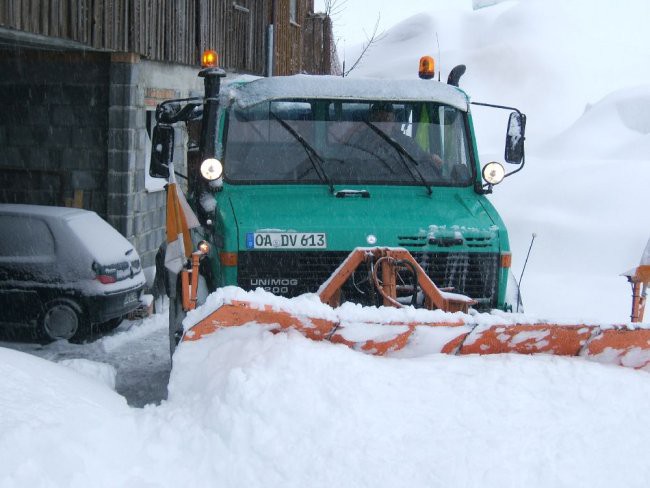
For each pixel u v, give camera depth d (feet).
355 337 17.29
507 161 22.71
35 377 16.19
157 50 41.81
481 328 17.34
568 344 17.74
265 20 63.77
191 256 19.74
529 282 39.27
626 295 37.29
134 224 40.09
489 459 14.88
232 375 15.90
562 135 71.77
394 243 19.86
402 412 15.72
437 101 22.49
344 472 14.49
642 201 45.11
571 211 45.42
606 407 16.38
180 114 21.79
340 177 21.76
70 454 13.01
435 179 22.21
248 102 21.71
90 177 39.45
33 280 31.14
